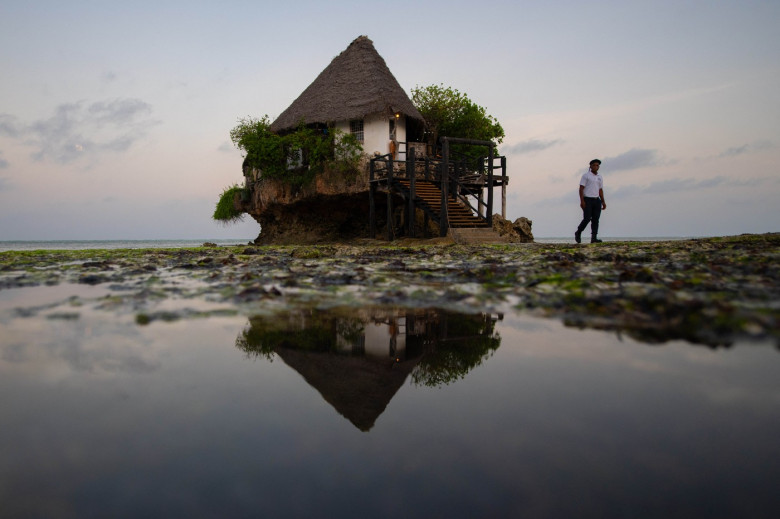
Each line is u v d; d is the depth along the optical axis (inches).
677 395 54.9
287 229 1051.3
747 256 207.6
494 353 74.4
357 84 927.0
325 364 70.3
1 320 97.3
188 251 480.7
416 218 876.6
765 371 61.7
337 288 151.1
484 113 1151.6
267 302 123.8
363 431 47.7
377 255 341.4
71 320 97.4
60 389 57.1
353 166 853.8
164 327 92.1
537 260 244.5
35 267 252.8
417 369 67.9
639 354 70.6
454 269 207.6
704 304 93.6
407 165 756.6
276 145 904.3
